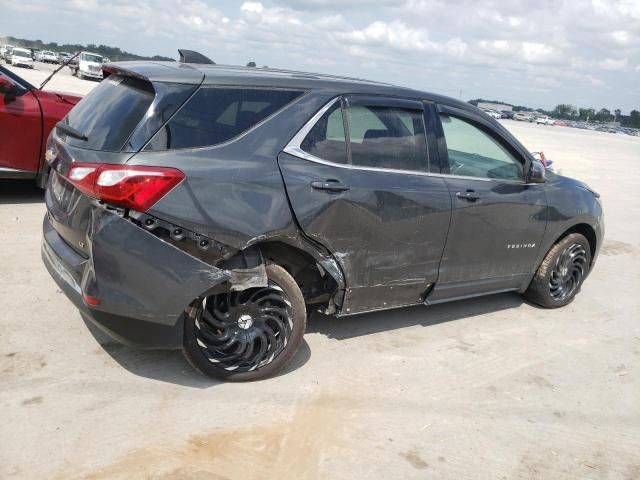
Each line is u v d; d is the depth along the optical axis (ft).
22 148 22.11
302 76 12.72
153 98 10.59
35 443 9.37
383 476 9.62
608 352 15.58
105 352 12.33
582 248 18.19
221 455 9.64
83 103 12.34
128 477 8.89
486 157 15.24
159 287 10.18
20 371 11.30
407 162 13.42
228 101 11.18
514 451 10.73
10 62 165.27
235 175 10.75
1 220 20.58
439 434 10.94
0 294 14.49
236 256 11.02
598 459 10.81
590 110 469.16
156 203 10.02
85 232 10.28
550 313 17.89
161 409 10.65
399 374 12.97
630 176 60.29
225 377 11.59
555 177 17.65
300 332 11.91
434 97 14.37
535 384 13.33
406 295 13.98
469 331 15.79
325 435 10.48
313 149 11.92
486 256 15.25
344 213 12.07
